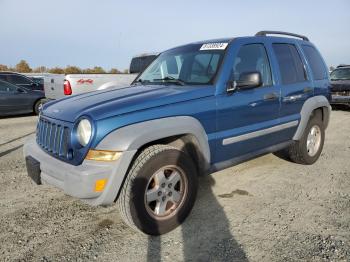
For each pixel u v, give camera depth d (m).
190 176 3.38
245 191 4.34
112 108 3.00
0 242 3.17
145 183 3.04
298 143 5.09
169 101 3.26
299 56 4.99
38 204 3.99
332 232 3.27
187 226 3.44
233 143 3.85
